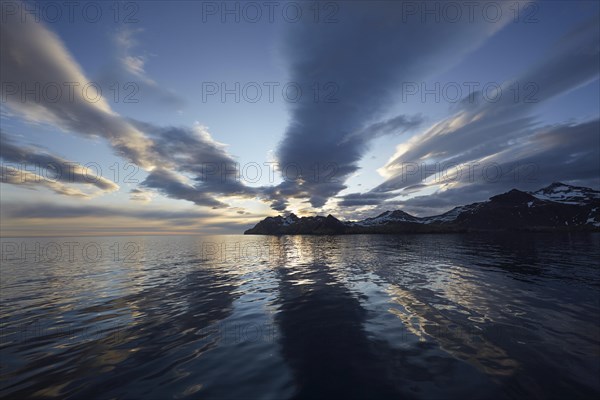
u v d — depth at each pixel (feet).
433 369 24.11
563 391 20.54
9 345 31.63
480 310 40.32
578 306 41.32
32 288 65.16
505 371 23.49
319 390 21.45
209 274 82.84
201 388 22.21
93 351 29.78
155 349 29.94
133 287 64.39
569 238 245.65
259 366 25.57
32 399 21.22
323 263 104.06
